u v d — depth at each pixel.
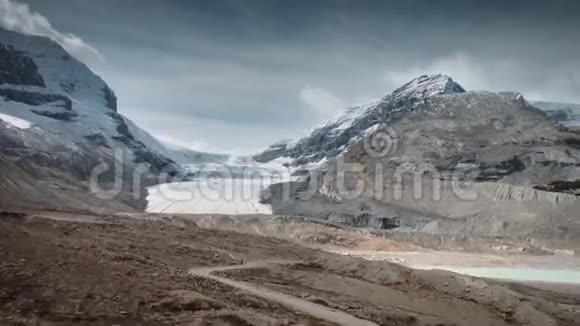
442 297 51.97
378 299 48.75
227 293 37.28
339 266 58.12
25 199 137.62
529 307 51.00
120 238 54.34
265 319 31.98
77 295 29.81
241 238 70.19
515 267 94.75
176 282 36.56
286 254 63.00
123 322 27.89
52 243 39.69
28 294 28.86
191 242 61.50
